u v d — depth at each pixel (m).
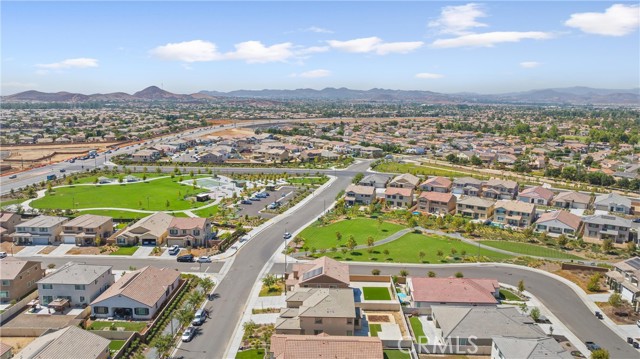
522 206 133.62
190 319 74.62
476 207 139.12
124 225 126.81
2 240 113.06
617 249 112.38
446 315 72.19
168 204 146.50
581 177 189.88
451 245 113.12
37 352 57.41
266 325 73.56
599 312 78.62
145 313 75.88
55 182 177.75
